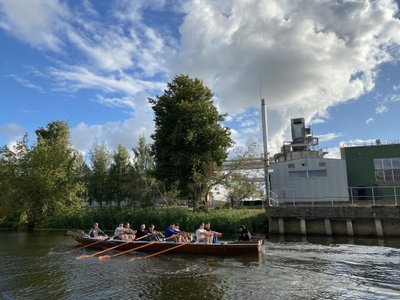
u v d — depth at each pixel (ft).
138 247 62.90
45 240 85.71
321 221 84.17
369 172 114.93
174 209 108.99
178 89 123.75
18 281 42.22
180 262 52.42
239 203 123.24
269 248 62.69
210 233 60.64
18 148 125.90
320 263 48.80
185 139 114.93
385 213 77.15
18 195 121.60
